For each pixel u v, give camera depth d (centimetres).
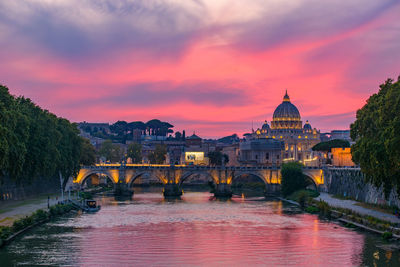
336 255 7869
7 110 10719
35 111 14800
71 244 8788
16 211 11612
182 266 7281
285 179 19262
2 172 11394
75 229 10481
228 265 7319
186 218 12625
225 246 8719
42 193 16538
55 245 8681
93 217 12612
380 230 9500
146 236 9731
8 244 8712
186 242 9125
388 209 11612
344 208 12169
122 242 9069
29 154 13238
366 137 11625
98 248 8506
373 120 11106
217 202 17775
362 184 14200
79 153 19050
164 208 15288
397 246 8375
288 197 18738
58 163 15788
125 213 13712
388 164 9362
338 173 17362
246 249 8444
